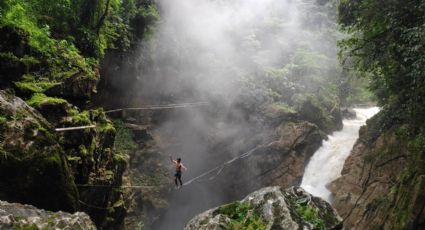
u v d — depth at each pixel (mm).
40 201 9016
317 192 19922
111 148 13070
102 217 12320
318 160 21328
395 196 13727
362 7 11883
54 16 13211
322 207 6984
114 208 13047
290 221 6254
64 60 11984
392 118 13820
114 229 13656
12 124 8375
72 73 11703
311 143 21562
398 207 13023
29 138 8578
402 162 14914
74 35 13914
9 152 8109
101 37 14945
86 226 5973
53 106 10305
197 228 6551
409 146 13914
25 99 10406
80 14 14188
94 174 11445
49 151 8914
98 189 11562
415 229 11891
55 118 10391
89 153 11062
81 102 12328
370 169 16688
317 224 6410
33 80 10852
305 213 6578
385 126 15531
